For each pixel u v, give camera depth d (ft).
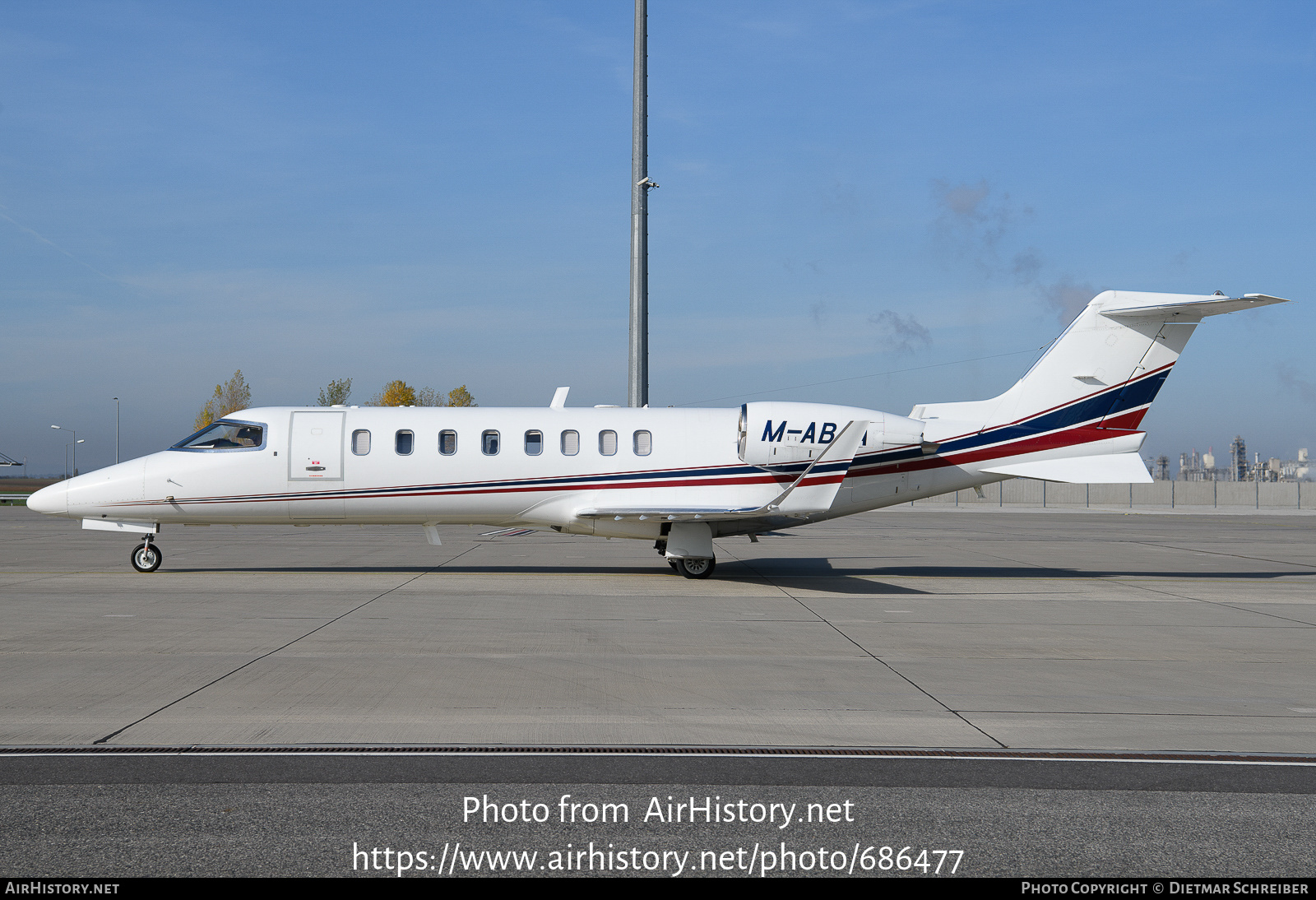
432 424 56.08
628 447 56.24
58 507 54.65
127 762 20.20
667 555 55.77
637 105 94.79
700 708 25.38
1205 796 19.01
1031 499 198.59
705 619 40.55
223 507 55.36
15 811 17.31
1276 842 16.71
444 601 44.50
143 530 56.39
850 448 55.06
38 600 44.01
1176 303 56.13
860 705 26.00
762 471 56.59
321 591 47.62
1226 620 42.24
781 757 21.17
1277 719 25.05
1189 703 26.78
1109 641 36.78
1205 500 195.42
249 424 55.88
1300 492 189.78
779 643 35.12
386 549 75.82
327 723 23.36
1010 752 21.74
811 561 69.77
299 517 56.18
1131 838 16.80
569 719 24.08
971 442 57.57
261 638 34.65
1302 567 69.51
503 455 55.67
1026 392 58.08
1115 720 24.75
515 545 80.43
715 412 57.88
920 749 21.85
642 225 94.73
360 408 57.00
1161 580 59.52
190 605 42.73
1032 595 50.52
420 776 19.56
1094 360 57.57
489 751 21.30
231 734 22.31
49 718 23.53
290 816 17.26
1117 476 57.57
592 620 39.63
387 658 31.32
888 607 44.96
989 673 30.50
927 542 91.86
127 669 29.32
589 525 56.59
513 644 34.09
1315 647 36.01
